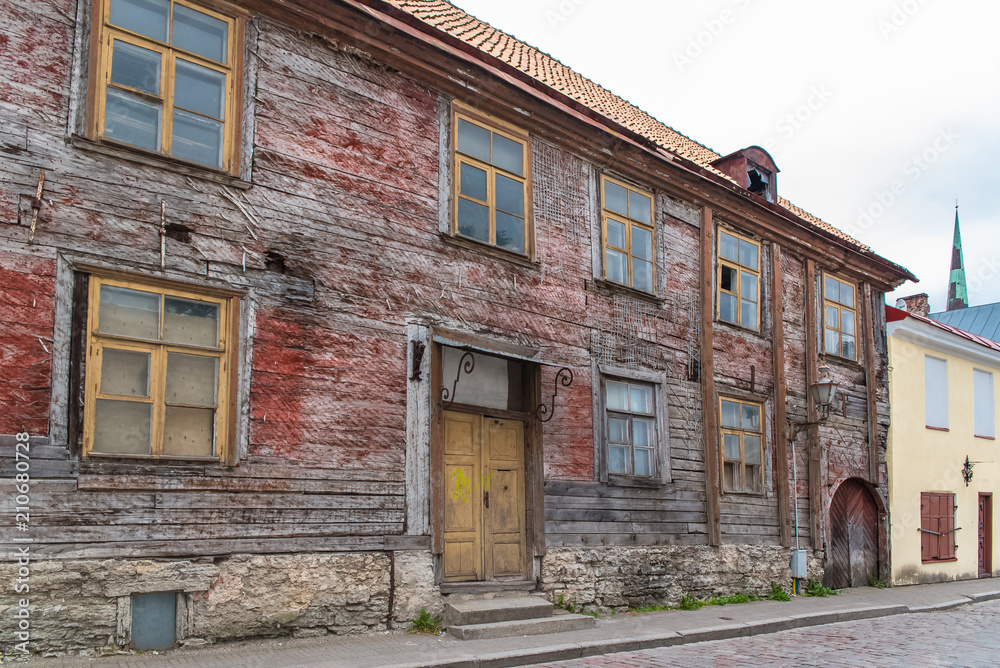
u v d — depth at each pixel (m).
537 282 10.64
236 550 7.41
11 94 6.71
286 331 8.03
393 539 8.55
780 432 14.16
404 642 7.87
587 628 9.29
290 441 7.91
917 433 17.83
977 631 10.48
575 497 10.69
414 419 8.94
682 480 12.22
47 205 6.77
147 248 7.24
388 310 8.90
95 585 6.60
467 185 10.02
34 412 6.51
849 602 13.02
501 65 10.38
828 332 16.09
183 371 7.39
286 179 8.25
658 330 12.29
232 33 8.12
